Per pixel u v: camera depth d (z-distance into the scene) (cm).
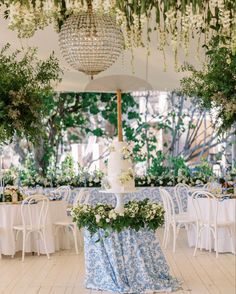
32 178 1064
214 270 626
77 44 424
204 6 332
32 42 705
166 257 709
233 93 606
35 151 1188
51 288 553
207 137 1277
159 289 531
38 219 725
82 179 1062
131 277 532
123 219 516
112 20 426
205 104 660
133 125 1265
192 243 779
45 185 1055
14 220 724
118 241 530
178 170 1078
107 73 841
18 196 766
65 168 1097
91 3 346
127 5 341
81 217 535
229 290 534
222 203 723
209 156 1205
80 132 1298
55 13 358
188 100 1259
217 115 666
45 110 706
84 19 421
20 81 652
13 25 337
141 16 330
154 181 1048
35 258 720
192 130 1316
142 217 523
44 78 683
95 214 527
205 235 746
